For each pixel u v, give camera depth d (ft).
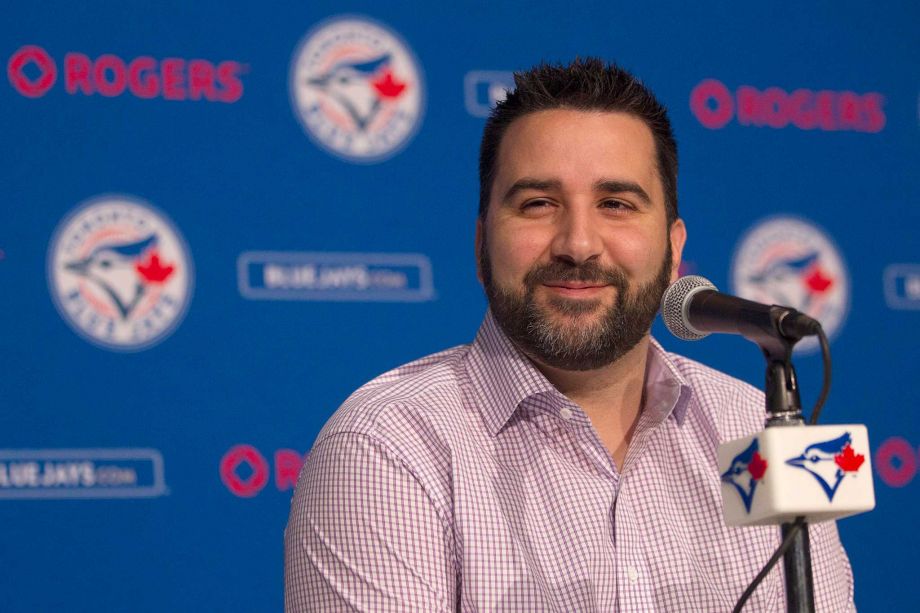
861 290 22.34
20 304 18.81
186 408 19.36
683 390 13.32
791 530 8.91
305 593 12.19
